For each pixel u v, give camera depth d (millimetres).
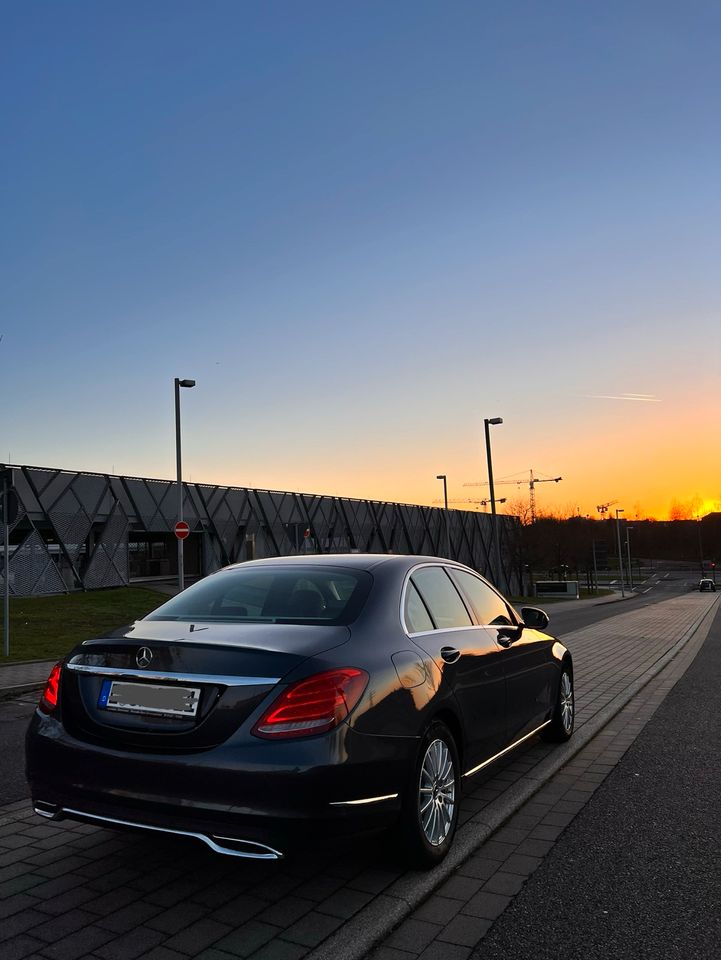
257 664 3225
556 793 5027
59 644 14742
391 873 3574
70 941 2936
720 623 23891
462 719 4098
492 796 4859
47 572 27234
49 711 3588
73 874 3615
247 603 4055
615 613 32844
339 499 45938
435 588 4629
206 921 3100
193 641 3377
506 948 2908
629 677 10422
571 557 85750
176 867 3688
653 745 6426
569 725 6480
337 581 4129
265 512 39688
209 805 3049
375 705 3324
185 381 24828
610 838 4152
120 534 30906
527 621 5906
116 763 3246
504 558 67062
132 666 3398
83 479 29688
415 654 3816
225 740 3113
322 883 3469
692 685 9906
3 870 3670
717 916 3188
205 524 35781
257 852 3012
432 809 3713
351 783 3121
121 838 4117
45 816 3498
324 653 3336
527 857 3875
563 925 3104
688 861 3809
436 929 3074
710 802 4805
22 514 26281
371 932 2963
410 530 53375
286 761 3020
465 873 3670
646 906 3287
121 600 25281
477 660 4422
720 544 171000
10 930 3033
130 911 3201
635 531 180125
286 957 2789
